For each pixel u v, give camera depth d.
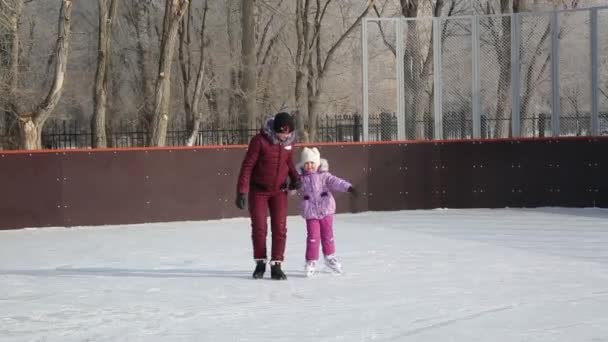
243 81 35.97
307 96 40.81
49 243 15.06
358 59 44.38
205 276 11.17
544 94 19.78
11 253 13.86
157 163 18.02
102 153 17.69
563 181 19.45
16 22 26.39
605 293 9.45
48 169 17.38
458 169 19.64
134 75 39.06
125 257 13.12
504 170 19.61
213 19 40.84
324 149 19.06
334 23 44.34
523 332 7.52
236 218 18.58
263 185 10.85
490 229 15.84
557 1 33.00
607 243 13.71
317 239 10.98
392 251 13.12
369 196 19.36
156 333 7.75
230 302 9.26
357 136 25.48
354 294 9.60
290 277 10.93
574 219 17.17
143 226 17.50
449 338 7.34
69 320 8.39
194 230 16.64
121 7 38.78
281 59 43.19
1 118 29.03
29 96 28.17
